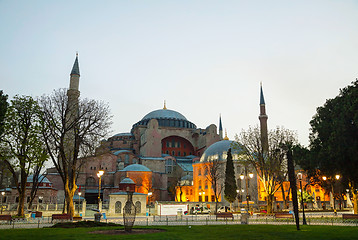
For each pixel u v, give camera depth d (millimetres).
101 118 39625
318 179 59312
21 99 37812
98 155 40906
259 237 17031
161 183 90438
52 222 32906
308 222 30516
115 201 50719
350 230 20547
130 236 17359
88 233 19312
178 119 116875
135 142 107750
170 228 23547
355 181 35812
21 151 37906
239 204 64438
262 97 89375
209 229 22453
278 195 75250
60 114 38062
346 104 35562
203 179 77562
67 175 36188
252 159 47906
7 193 71188
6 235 17844
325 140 41250
